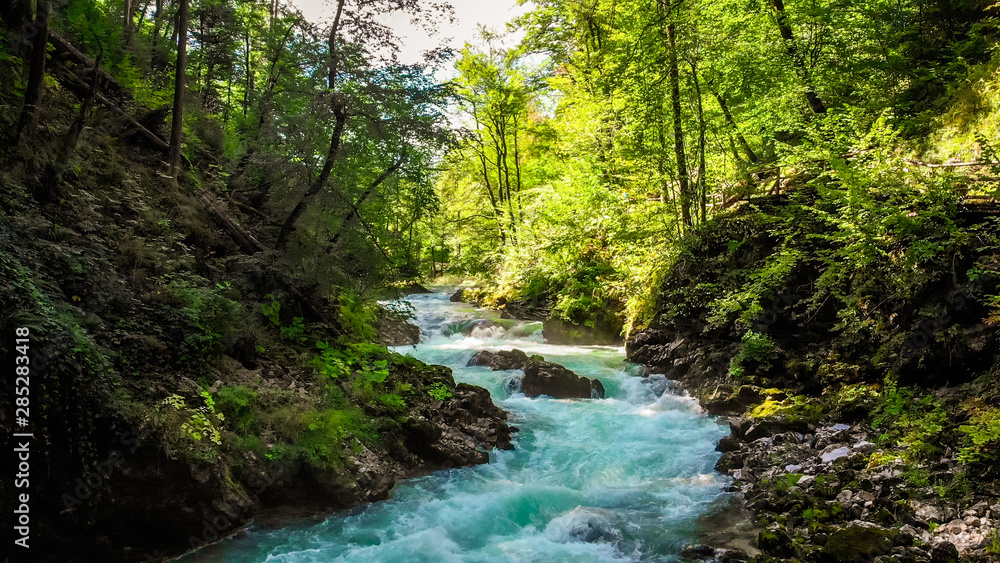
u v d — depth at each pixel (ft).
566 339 56.39
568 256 64.75
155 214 29.68
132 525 19.94
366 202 37.29
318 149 34.22
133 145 33.99
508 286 73.00
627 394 40.37
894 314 31.81
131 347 22.99
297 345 33.04
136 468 19.85
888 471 23.57
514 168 96.78
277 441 24.56
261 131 36.91
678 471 28.48
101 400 19.67
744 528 22.41
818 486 23.36
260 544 21.27
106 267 24.52
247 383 26.53
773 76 45.70
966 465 22.21
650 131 47.67
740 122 50.31
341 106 33.06
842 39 46.70
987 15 42.55
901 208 31.22
